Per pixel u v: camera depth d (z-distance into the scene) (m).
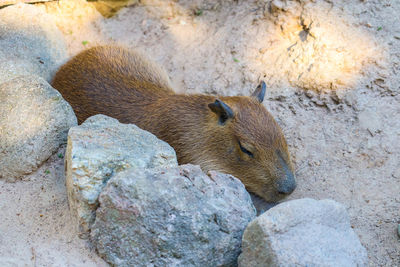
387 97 9.35
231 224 6.11
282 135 8.01
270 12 11.38
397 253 6.74
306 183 8.48
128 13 12.63
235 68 10.92
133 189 5.95
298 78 10.17
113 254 6.13
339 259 5.73
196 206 6.05
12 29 10.17
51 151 7.58
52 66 10.46
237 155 8.02
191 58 11.51
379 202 7.67
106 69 9.91
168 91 9.78
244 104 8.20
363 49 9.98
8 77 9.28
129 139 6.98
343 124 9.27
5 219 6.69
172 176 6.18
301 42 10.57
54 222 6.70
